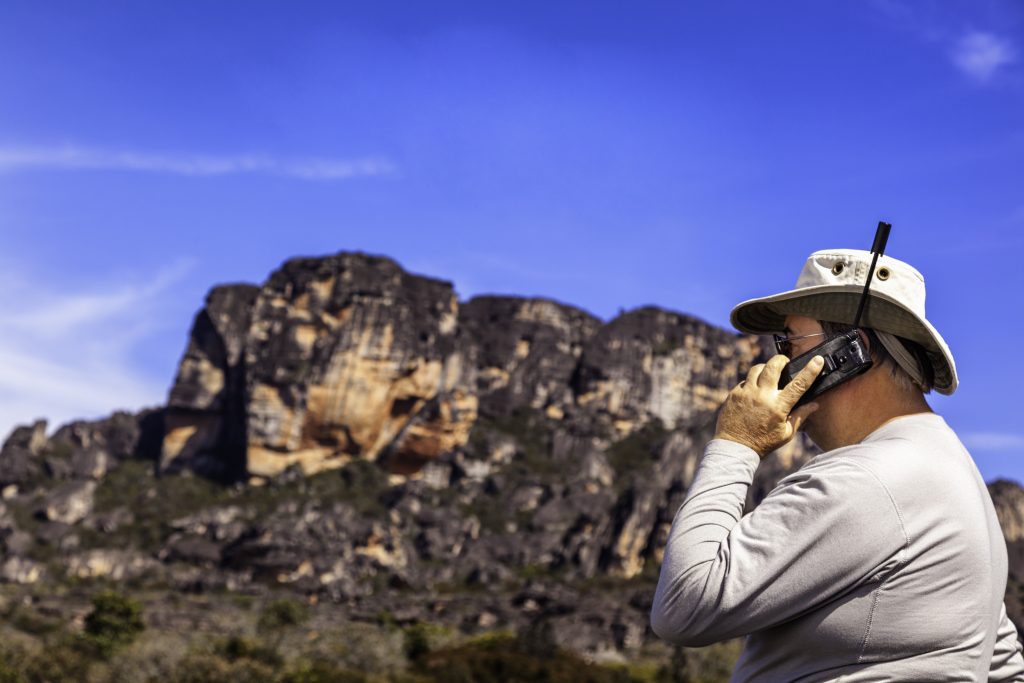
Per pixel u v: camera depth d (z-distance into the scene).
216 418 184.00
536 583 140.50
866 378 2.85
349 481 167.00
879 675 2.50
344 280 177.75
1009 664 2.81
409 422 174.12
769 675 2.60
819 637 2.52
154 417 196.38
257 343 178.12
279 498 160.50
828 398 2.88
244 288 191.50
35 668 59.06
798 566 2.50
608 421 199.88
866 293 2.80
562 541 156.50
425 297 185.12
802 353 2.96
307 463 169.50
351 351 172.38
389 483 169.88
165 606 118.88
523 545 155.12
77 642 73.31
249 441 168.62
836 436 2.88
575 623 116.25
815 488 2.57
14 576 137.50
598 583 141.25
